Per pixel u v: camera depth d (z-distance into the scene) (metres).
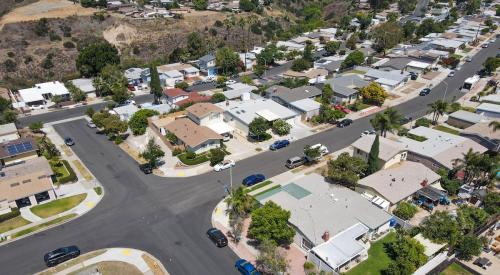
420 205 61.09
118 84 112.12
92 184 68.81
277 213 51.56
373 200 58.91
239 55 146.25
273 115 90.12
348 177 61.97
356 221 54.31
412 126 90.50
